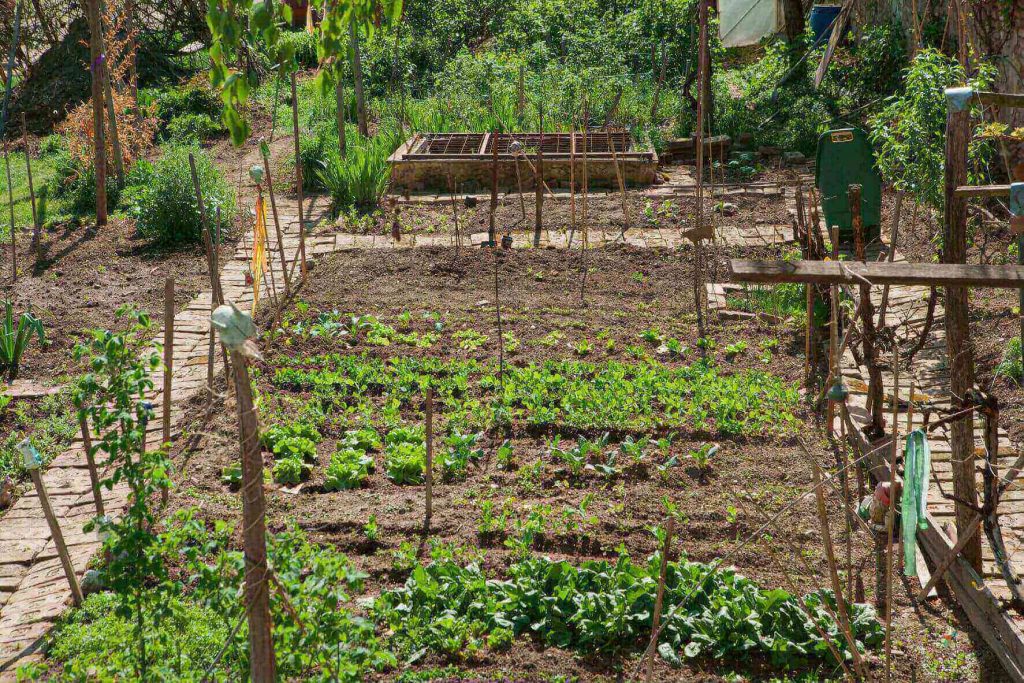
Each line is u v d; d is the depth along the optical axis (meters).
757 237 12.23
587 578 5.80
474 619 5.59
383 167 14.57
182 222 13.12
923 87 9.86
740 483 7.21
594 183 14.65
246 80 4.62
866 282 4.49
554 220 13.26
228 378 8.53
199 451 7.69
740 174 14.79
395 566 6.15
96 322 10.51
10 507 7.11
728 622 5.43
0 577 6.24
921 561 6.22
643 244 12.30
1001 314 9.14
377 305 10.71
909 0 15.94
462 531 6.59
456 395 8.65
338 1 5.30
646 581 5.64
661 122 17.33
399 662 5.27
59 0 21.70
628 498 7.05
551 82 18.72
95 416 5.26
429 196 14.58
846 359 8.91
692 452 7.55
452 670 5.23
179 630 5.26
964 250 5.33
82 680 5.01
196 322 10.45
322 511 6.84
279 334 9.90
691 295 10.80
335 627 4.53
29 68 20.69
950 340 5.40
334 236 13.01
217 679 4.81
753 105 17.50
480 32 23.19
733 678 5.17
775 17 19.19
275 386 8.78
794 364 9.05
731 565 6.27
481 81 19.06
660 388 8.47
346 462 7.41
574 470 7.36
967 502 5.50
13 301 11.09
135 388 5.44
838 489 6.64
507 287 11.21
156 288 11.55
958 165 5.20
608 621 5.46
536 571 5.90
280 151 17.28
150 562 5.01
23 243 13.21
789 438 7.78
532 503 6.95
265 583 4.05
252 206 14.33
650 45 20.34
